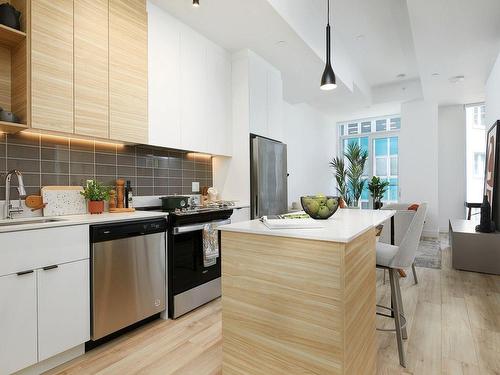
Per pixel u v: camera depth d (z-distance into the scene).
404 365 1.75
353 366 1.28
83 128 2.19
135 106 2.54
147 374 1.70
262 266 1.41
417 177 6.09
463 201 6.21
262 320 1.40
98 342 2.03
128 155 2.85
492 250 3.54
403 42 4.40
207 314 2.54
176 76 2.92
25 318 1.61
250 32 3.13
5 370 1.54
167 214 2.45
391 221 3.08
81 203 2.41
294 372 1.30
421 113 6.05
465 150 6.21
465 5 2.75
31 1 1.93
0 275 1.53
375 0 3.37
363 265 1.44
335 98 5.66
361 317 1.40
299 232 1.32
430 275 3.51
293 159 5.93
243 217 3.35
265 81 3.80
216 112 3.39
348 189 7.00
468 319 2.37
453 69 4.24
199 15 2.85
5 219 1.99
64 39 2.08
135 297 2.17
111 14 2.36
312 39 3.48
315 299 1.25
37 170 2.22
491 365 1.76
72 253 1.82
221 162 3.72
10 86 2.08
